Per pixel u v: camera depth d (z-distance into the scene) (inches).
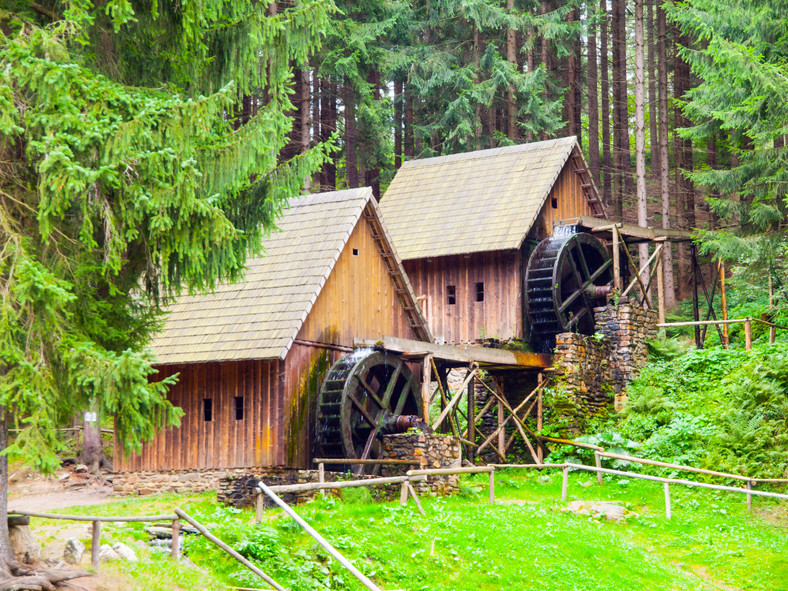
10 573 459.2
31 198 501.4
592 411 1104.8
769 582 685.3
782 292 1334.9
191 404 927.0
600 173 2090.3
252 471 887.7
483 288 1233.4
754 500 864.9
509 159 1327.5
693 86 1948.8
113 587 465.4
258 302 926.4
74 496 942.4
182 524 604.7
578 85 1964.8
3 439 478.0
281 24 573.6
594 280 1277.1
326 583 565.9
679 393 1093.8
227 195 573.0
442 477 837.8
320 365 935.7
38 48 470.3
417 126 1699.1
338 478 779.4
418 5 1726.1
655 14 2159.2
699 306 1535.4
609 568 679.1
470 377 990.4
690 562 730.2
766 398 978.1
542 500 861.8
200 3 546.0
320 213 998.4
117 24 496.7
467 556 645.9
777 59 1222.9
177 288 571.2
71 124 463.8
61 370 470.3
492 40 1801.2
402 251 1253.7
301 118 1504.7
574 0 1728.6
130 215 497.0
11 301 449.7
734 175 1307.8
